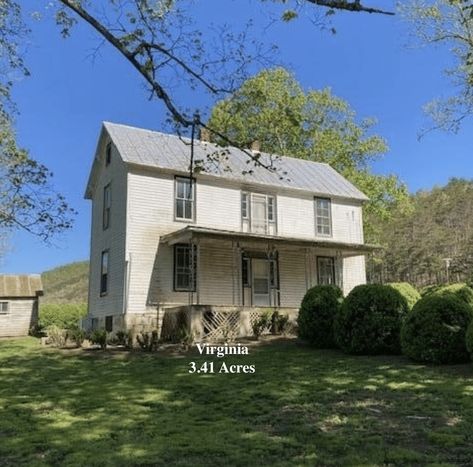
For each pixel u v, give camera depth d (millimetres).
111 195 20531
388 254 49969
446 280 41438
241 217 20969
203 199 20234
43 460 5223
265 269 21484
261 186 21734
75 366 12188
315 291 14898
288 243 19391
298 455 5207
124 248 18469
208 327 16953
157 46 6484
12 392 9148
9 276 27016
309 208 22906
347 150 32188
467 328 10453
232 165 21844
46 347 16031
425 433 5902
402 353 12180
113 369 11609
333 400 7902
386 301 12797
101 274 20594
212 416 7066
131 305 18000
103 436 6074
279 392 8594
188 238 17625
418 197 60000
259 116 29562
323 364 11562
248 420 6828
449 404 7301
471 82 18625
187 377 10328
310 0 5777
